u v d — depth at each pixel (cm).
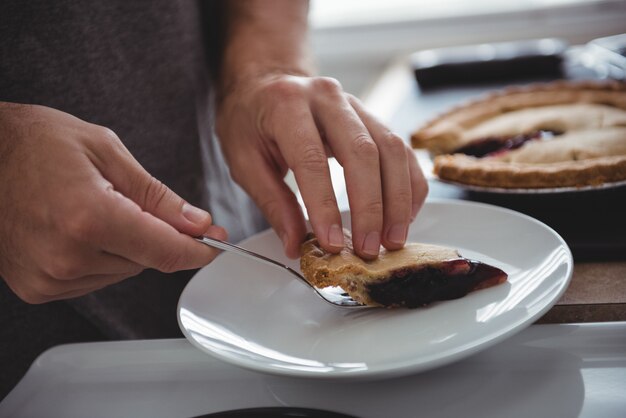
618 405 40
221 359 44
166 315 70
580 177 62
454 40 155
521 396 42
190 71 76
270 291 52
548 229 52
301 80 58
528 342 46
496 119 84
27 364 66
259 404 44
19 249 45
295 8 77
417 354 43
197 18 78
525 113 83
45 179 44
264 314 50
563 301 49
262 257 49
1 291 64
